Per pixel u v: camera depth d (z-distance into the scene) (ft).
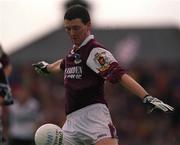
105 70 66.85
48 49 191.62
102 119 68.90
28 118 146.41
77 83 69.21
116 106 182.80
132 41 188.96
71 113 70.13
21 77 184.85
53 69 77.36
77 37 68.44
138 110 182.09
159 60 188.96
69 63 69.87
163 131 173.68
